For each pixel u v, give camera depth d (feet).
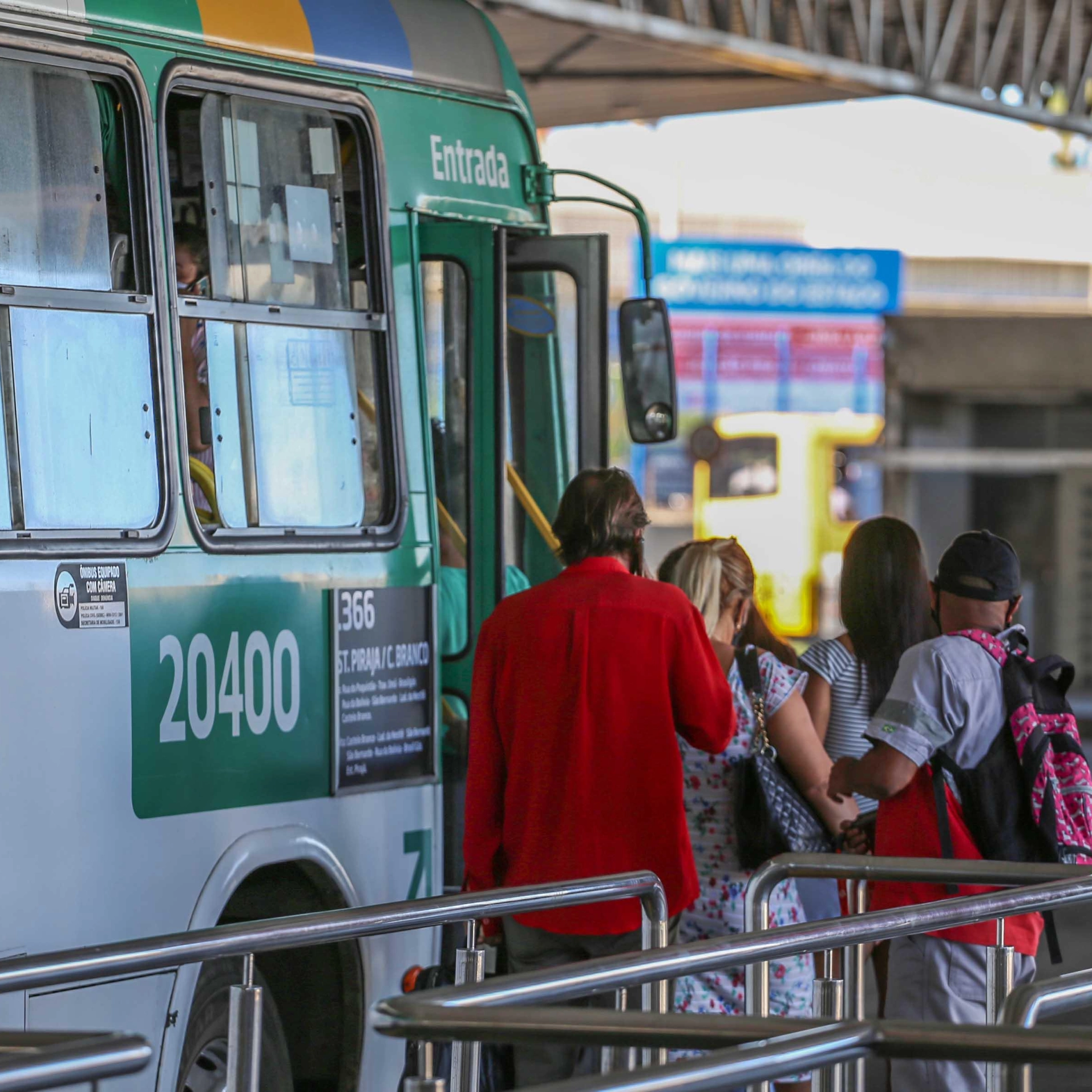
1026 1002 23.56
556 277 49.16
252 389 38.27
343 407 40.55
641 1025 20.75
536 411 49.47
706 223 258.98
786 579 210.18
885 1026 20.89
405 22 43.80
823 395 211.82
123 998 34.17
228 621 36.83
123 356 35.04
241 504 37.76
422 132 43.65
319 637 39.14
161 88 36.27
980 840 38.55
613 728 37.76
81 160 34.68
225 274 37.93
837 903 45.37
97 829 33.76
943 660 38.75
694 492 227.81
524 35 83.30
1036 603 196.24
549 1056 38.93
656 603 38.24
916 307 267.39
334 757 39.29
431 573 42.39
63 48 34.42
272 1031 39.91
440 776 42.50
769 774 41.91
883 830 39.55
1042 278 269.44
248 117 38.78
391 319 41.88
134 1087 34.27
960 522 196.03
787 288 204.54
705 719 38.14
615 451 259.19
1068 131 111.75
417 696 41.88
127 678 34.47
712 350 211.41
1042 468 192.13
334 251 40.73
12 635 32.40
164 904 35.04
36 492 33.17
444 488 45.11
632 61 88.63
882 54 97.81
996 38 105.19
